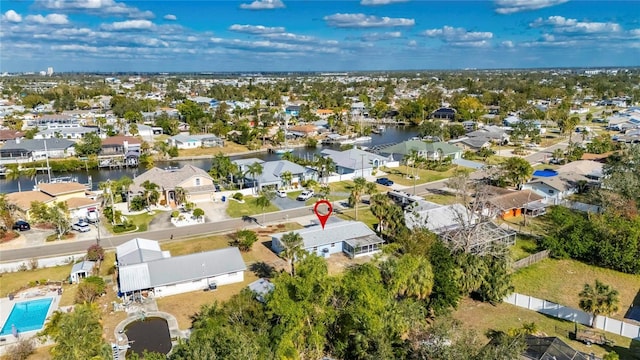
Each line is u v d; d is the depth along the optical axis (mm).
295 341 42938
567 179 101188
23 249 69688
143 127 171750
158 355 37375
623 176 86625
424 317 48344
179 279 56531
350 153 123188
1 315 51875
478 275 55125
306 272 44875
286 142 168500
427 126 171500
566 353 41031
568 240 69062
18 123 176000
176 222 80812
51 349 42000
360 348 42750
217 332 38750
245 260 66500
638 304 55531
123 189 88875
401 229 69438
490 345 39219
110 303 54312
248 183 103938
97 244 71250
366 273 48562
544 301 52906
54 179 115438
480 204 76938
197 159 144750
